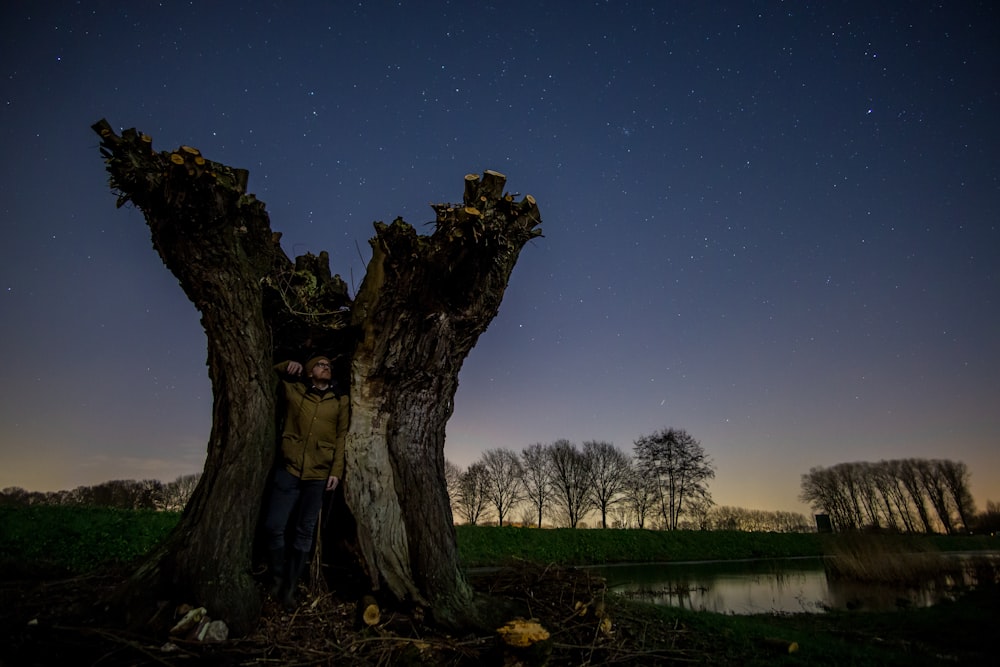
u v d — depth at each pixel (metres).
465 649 4.56
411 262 5.61
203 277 5.44
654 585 16.06
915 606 11.88
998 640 8.15
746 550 28.95
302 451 5.31
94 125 4.99
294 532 5.25
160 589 4.36
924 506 60.53
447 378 6.19
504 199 5.60
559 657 4.86
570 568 7.27
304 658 4.11
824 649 6.70
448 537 5.63
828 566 17.53
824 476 63.31
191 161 4.90
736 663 5.66
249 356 5.47
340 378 6.37
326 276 7.16
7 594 4.60
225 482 4.93
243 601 4.45
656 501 48.88
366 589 5.45
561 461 53.72
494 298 6.16
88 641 3.75
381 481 5.63
